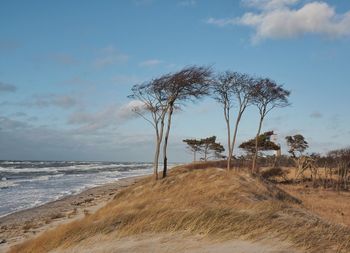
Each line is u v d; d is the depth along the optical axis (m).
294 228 11.93
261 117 49.44
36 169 104.50
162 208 15.63
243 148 64.50
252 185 22.64
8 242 18.06
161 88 38.00
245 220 12.56
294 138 63.81
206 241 11.42
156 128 38.78
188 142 79.88
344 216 23.08
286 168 52.97
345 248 10.51
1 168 106.75
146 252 10.93
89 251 11.77
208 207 14.72
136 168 135.50
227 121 47.28
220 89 46.38
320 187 43.94
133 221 13.90
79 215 25.19
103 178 70.88
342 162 52.19
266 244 10.86
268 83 47.00
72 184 55.53
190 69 37.78
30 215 28.02
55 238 14.02
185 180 24.73
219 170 24.44
